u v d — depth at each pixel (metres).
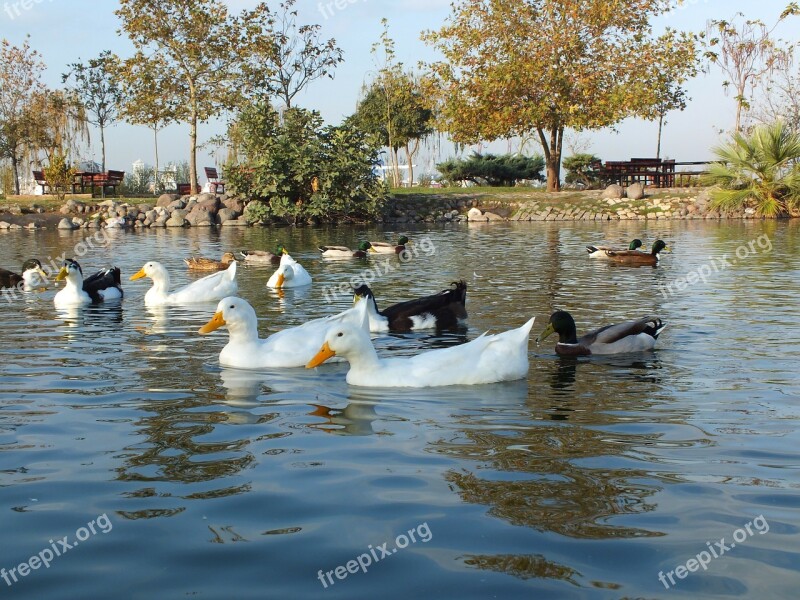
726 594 3.59
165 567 3.88
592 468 5.21
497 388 7.48
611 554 3.98
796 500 4.65
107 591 3.66
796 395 7.13
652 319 9.37
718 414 6.53
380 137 38.16
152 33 40.47
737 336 9.91
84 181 43.31
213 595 3.62
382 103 56.38
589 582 3.70
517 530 4.25
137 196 47.34
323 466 5.27
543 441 5.80
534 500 4.66
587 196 39.66
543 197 40.03
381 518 4.42
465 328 10.77
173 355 9.02
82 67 48.91
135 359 8.79
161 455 5.52
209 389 7.42
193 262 18.50
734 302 12.58
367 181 36.66
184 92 42.25
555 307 12.30
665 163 44.44
